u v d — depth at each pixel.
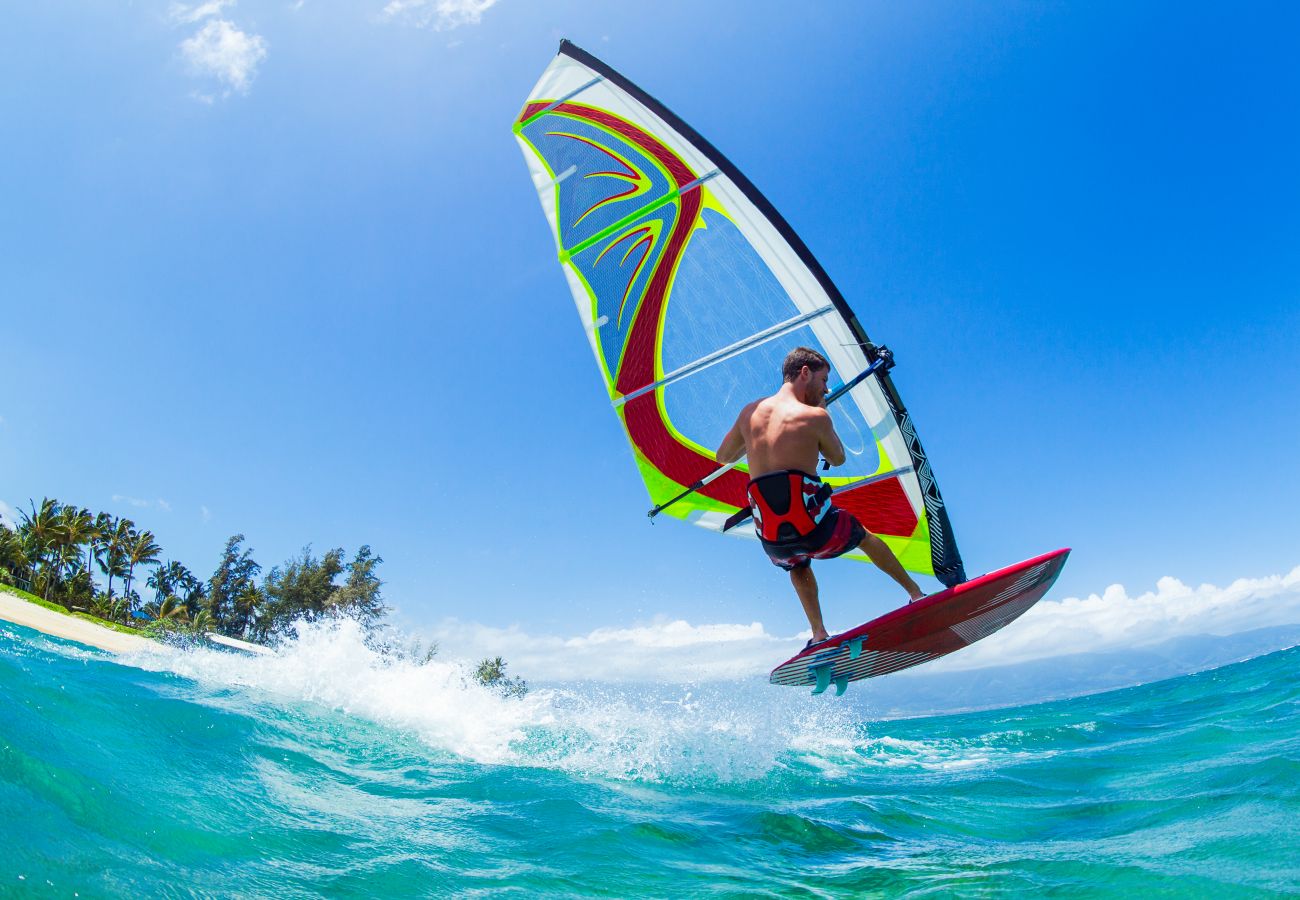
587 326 6.30
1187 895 2.45
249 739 4.10
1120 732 7.80
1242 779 4.22
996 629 5.22
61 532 55.16
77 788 2.50
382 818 3.23
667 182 5.74
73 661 5.44
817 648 4.49
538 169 6.38
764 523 4.48
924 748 7.84
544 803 3.81
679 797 4.43
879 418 5.36
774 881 2.85
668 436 5.96
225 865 2.31
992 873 2.88
